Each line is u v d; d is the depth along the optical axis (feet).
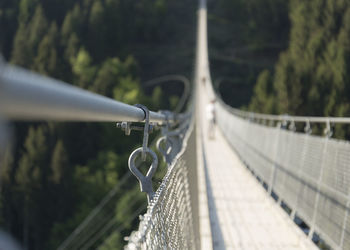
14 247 1.29
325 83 82.33
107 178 153.17
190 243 9.28
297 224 19.15
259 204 22.81
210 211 21.18
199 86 151.43
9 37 232.94
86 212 139.44
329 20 95.71
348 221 11.71
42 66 201.57
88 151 159.94
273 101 109.19
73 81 219.00
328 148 14.39
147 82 290.56
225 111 65.67
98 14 261.24
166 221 5.15
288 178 20.08
